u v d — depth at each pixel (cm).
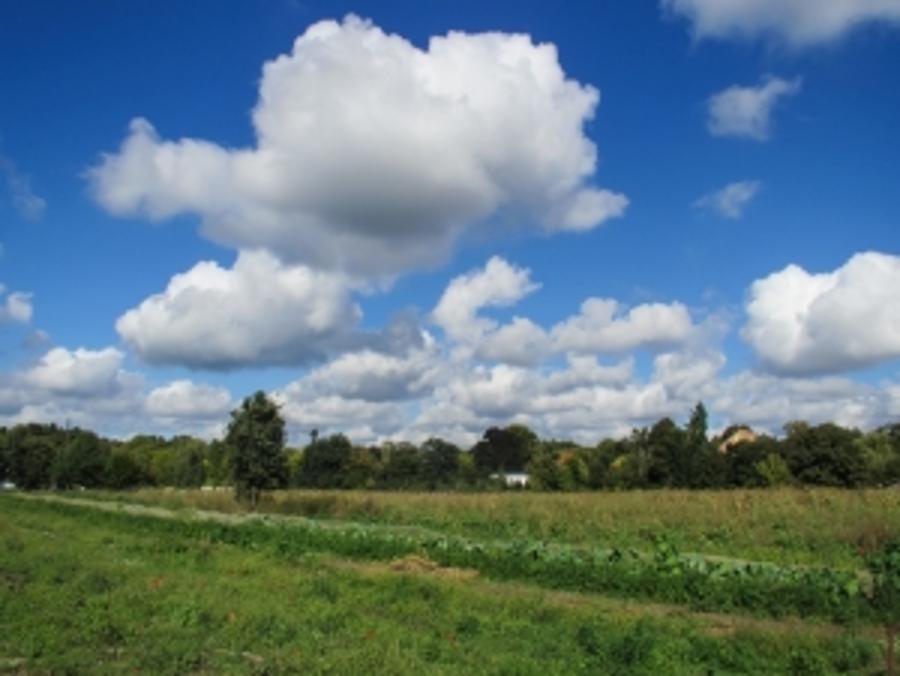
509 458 14525
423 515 5244
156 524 4419
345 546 3456
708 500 4644
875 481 7556
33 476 12038
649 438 8556
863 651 1612
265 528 4047
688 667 1555
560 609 2062
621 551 3266
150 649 1459
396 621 1877
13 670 1354
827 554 3362
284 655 1442
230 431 5888
